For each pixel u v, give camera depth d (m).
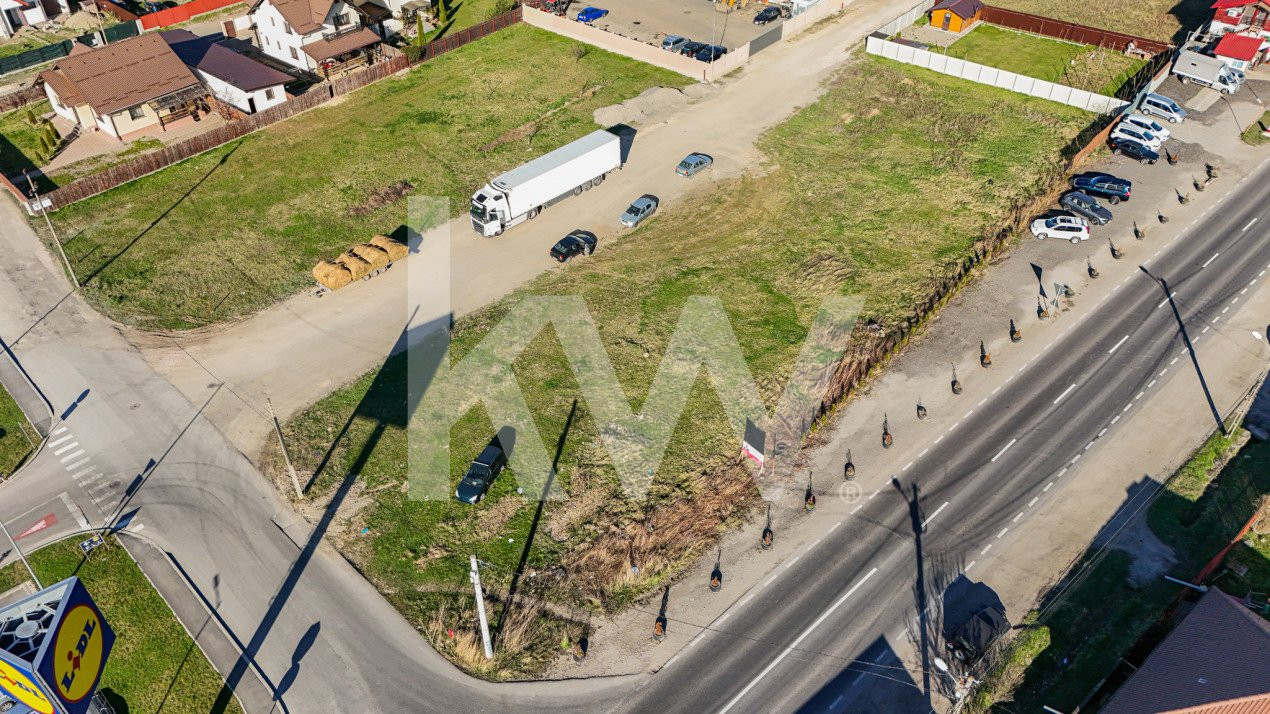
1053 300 56.97
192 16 98.19
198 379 52.44
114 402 50.81
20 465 47.25
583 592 41.03
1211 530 42.97
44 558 42.25
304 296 58.91
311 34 83.50
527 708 36.62
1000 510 44.22
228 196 68.62
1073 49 88.94
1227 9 84.12
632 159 73.31
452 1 102.31
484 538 43.41
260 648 38.59
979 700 36.12
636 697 36.97
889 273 59.62
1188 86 80.50
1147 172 68.94
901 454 47.34
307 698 36.81
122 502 45.09
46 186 69.75
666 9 100.38
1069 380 51.25
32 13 95.62
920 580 41.16
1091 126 74.69
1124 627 39.00
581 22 95.50
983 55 88.50
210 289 59.41
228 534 43.50
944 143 73.94
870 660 38.12
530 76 86.25
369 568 42.06
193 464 47.09
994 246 61.22
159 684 37.25
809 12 93.81
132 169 69.94
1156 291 57.31
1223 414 48.75
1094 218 63.22
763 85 83.81
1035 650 37.44
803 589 41.00
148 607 40.16
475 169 72.12
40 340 55.19
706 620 39.81
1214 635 35.62
